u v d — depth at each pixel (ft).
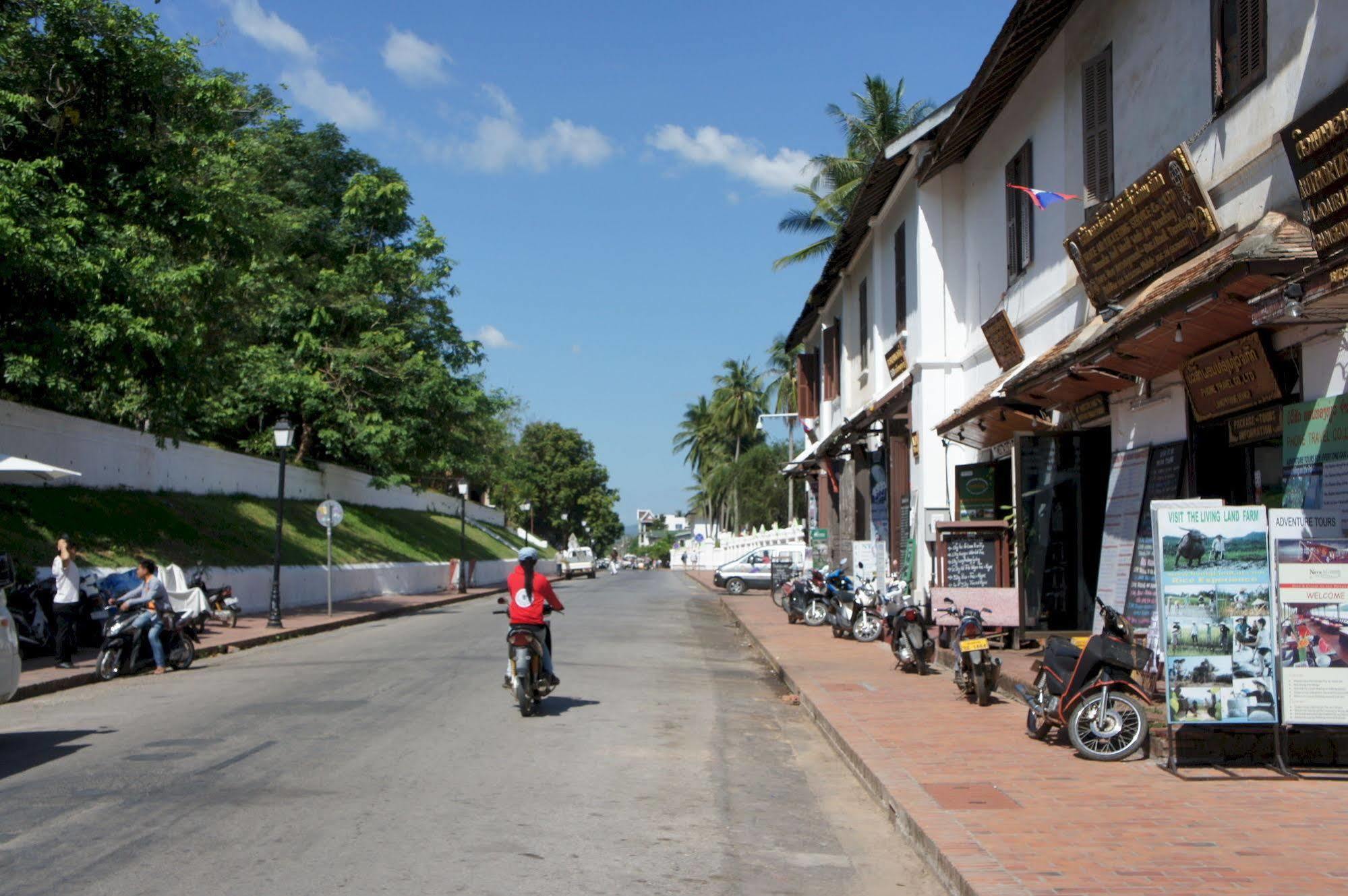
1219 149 36.09
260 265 104.58
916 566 67.26
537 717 38.29
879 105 138.21
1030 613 53.36
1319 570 26.07
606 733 35.37
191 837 22.20
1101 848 20.33
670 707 41.98
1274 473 33.19
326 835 22.39
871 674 49.47
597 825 23.71
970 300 65.51
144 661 54.13
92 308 62.54
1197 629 26.32
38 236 59.36
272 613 78.59
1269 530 26.35
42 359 61.21
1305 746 27.58
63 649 53.11
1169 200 36.63
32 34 63.93
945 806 23.80
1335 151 26.23
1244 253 27.53
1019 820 22.50
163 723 37.09
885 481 86.33
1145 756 29.01
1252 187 33.88
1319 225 27.30
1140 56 42.34
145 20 67.46
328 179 136.26
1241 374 32.50
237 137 114.21
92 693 47.09
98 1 64.69
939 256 67.36
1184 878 18.38
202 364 73.31
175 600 63.52
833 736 34.37
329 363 121.80
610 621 88.69
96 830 22.74
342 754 31.19
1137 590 38.55
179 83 70.74
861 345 95.76
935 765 28.53
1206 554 26.37
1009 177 57.93
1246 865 19.13
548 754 31.60
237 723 36.78
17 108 62.03
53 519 72.64
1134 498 40.37
